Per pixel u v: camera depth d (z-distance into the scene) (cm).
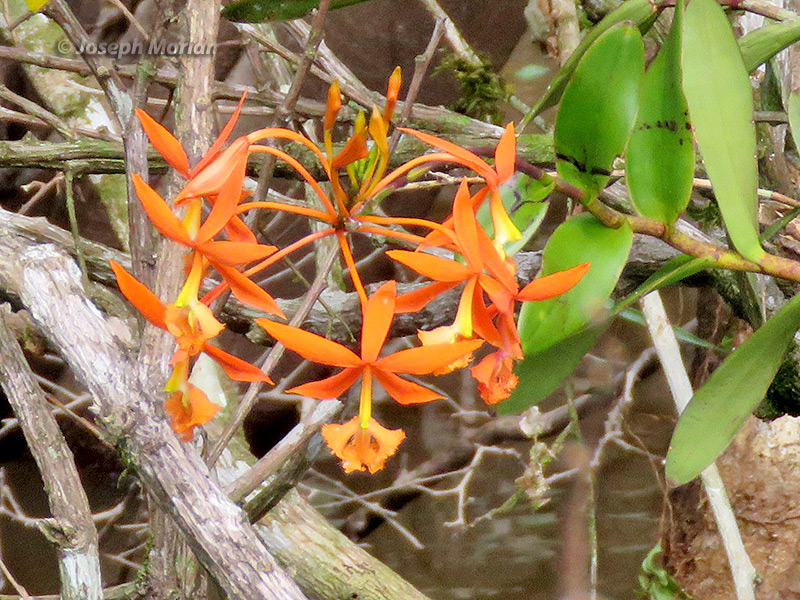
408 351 122
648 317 142
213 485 124
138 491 278
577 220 127
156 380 125
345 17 247
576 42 170
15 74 232
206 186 121
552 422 257
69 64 160
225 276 121
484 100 191
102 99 224
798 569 159
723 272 153
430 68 251
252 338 161
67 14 135
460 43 191
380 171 124
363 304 124
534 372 130
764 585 161
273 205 123
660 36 150
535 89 266
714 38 127
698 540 171
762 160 152
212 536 124
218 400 190
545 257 127
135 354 127
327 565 151
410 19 246
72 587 127
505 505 210
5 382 128
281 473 133
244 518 124
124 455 124
